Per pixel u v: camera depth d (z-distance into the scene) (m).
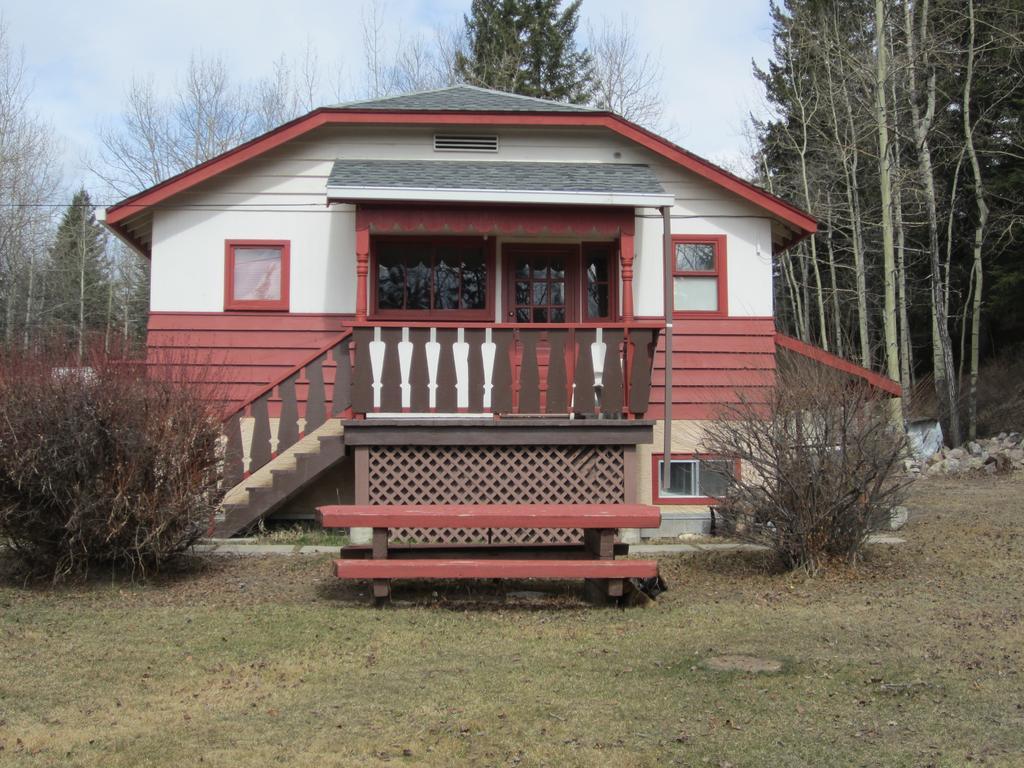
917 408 19.69
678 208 12.07
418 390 9.54
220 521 9.95
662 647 6.25
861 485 8.51
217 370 11.42
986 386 27.19
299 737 4.58
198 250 11.56
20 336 9.60
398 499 9.20
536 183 10.93
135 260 41.00
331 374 11.52
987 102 26.88
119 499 7.75
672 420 11.77
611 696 5.21
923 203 26.84
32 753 4.36
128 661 5.88
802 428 8.59
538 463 9.28
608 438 9.21
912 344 30.86
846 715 4.91
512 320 12.14
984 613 7.07
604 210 11.05
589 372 9.67
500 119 11.82
